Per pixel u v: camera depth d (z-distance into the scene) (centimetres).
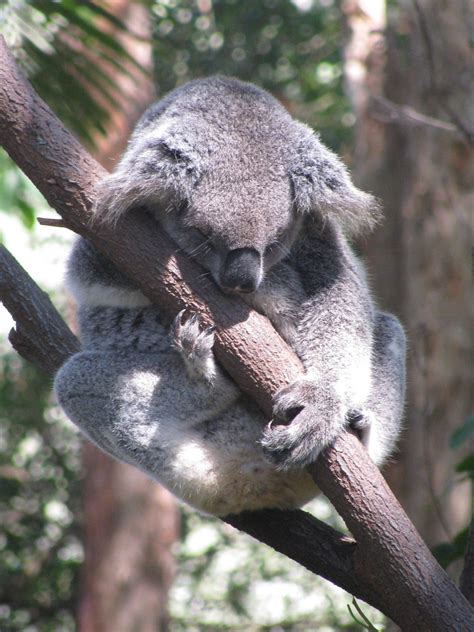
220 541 2689
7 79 652
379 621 1750
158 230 658
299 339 700
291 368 643
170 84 2633
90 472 2267
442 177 1534
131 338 758
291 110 2584
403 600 612
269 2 2619
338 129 2580
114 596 2206
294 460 623
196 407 714
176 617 2673
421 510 1459
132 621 2200
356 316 704
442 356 1502
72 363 756
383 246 1812
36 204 1581
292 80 2669
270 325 655
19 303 862
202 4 2539
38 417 2709
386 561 610
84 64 1068
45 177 650
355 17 2023
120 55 1085
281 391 629
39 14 1044
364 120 1917
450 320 1507
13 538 2689
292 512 739
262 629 2633
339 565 707
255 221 673
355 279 724
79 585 2484
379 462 768
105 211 646
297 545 721
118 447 738
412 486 1484
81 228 654
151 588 2223
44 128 654
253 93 738
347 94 2027
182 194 677
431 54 1249
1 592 2655
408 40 1700
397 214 1828
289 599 2633
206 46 2645
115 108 1102
